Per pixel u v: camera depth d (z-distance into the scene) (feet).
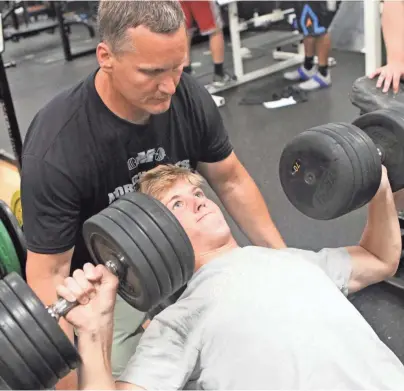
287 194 4.91
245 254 4.24
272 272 4.02
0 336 3.31
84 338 3.67
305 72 14.48
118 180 4.58
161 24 3.56
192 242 4.35
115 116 4.31
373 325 6.33
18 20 22.30
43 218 4.27
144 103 3.95
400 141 4.63
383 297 6.68
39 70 18.35
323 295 3.93
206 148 5.03
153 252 3.63
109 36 3.70
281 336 3.68
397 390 3.61
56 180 4.21
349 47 16.44
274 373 3.61
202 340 3.85
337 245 7.91
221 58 14.64
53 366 3.42
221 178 5.28
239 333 3.75
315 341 3.66
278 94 13.87
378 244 4.58
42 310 3.42
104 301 3.75
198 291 4.09
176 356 3.85
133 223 3.69
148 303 3.76
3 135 13.08
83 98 4.30
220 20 14.29
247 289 3.92
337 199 4.35
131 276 3.81
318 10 13.28
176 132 4.73
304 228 8.38
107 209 3.84
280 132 11.91
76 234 4.51
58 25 19.21
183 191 4.46
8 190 9.75
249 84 15.14
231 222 8.29
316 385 3.53
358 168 4.24
